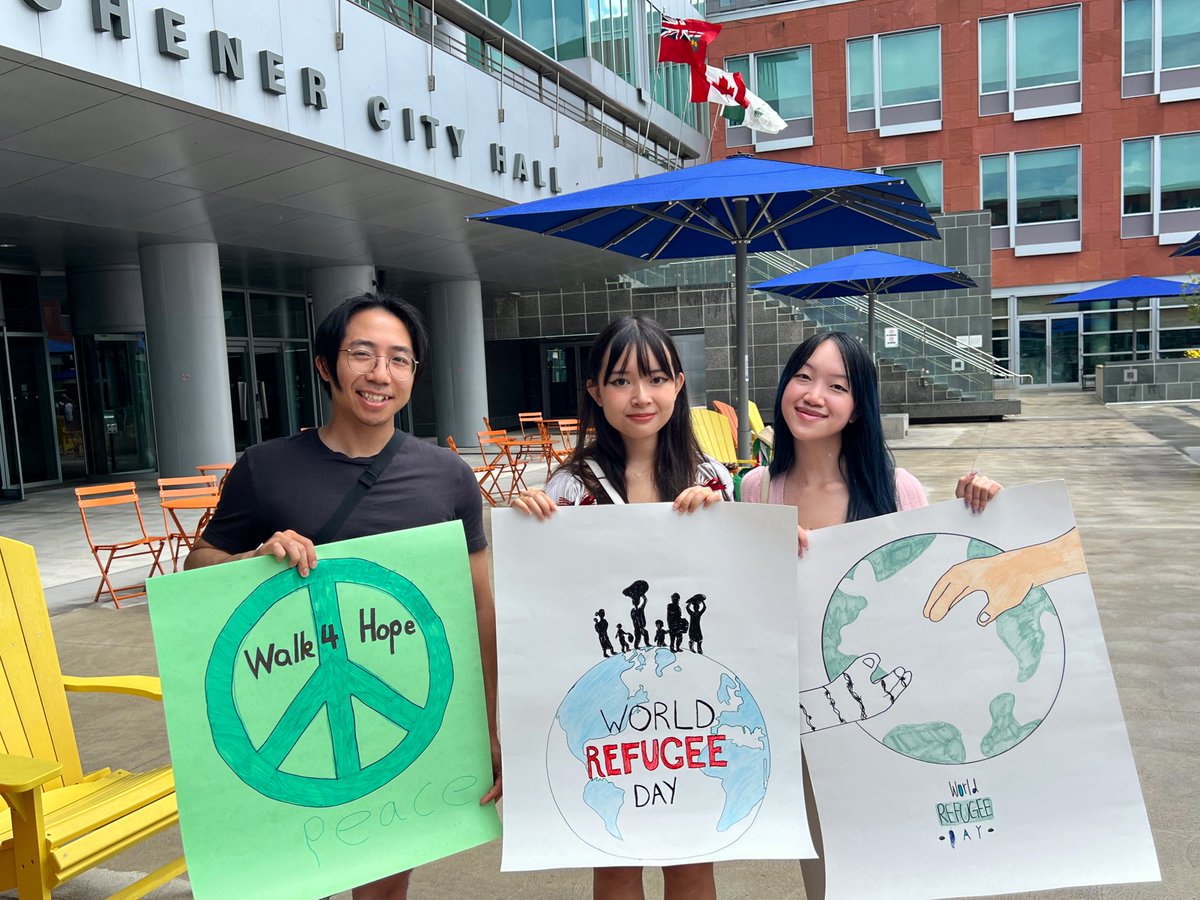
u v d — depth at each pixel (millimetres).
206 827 1786
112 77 7461
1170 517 8281
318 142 9805
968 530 2002
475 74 12789
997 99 28281
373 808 1908
